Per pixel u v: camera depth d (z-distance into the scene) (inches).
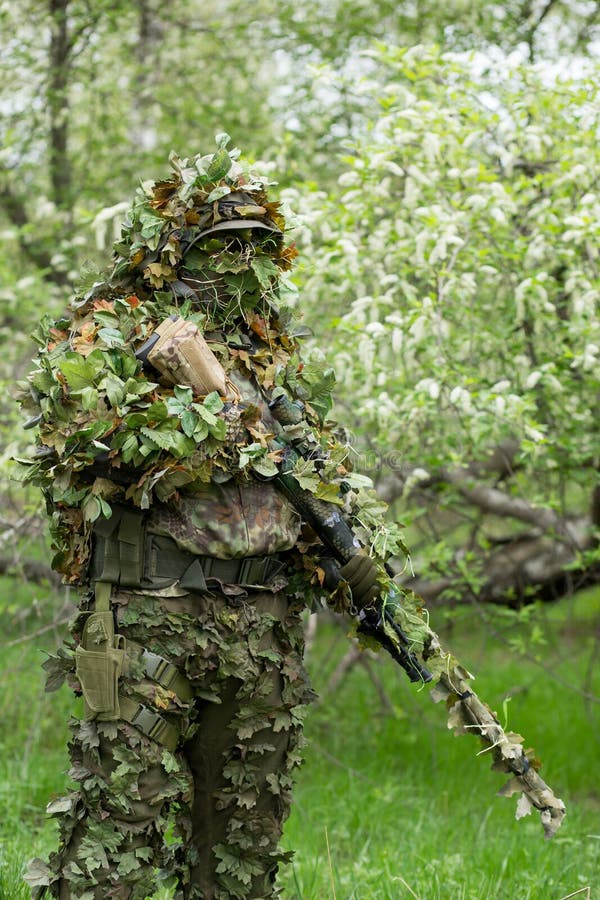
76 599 329.4
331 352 286.8
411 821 271.0
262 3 469.7
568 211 290.2
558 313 323.9
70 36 454.3
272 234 154.9
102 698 137.4
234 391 146.5
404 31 432.1
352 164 290.8
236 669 143.8
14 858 205.2
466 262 287.6
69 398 137.7
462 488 361.7
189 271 150.6
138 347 141.9
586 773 339.6
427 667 156.0
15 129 435.2
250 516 144.1
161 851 144.3
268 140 438.6
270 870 155.5
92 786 138.1
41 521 304.3
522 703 402.3
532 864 231.3
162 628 139.9
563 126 295.6
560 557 376.8
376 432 302.2
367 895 203.2
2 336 371.9
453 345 288.2
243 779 150.2
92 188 442.6
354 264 278.1
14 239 399.2
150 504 140.7
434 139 277.1
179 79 486.3
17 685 317.1
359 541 154.9
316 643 506.6
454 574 347.6
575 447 301.4
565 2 423.5
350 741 351.6
